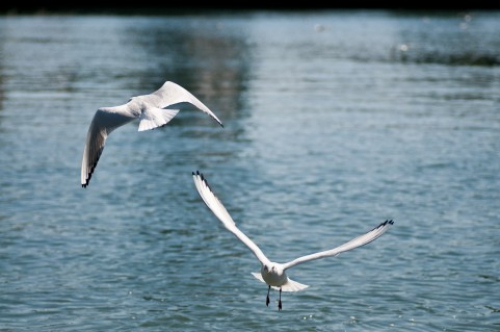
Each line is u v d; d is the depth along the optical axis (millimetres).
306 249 16281
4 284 14258
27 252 15891
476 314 13219
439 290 14180
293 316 13164
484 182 21375
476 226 17734
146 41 70562
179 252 16094
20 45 63312
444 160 23703
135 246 16406
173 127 29266
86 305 13492
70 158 23641
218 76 44312
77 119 29906
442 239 16875
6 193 20016
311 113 31875
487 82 42000
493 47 64562
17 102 33938
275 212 18672
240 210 18828
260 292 14156
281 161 23609
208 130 28547
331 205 19234
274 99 35719
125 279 14633
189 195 20266
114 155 24641
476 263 15500
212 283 14539
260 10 131250
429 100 35312
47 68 46812
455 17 114312
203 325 12867
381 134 27469
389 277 14805
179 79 42656
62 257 15656
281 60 54188
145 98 5887
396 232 17344
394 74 45625
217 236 17156
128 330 12617
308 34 81625
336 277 14836
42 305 13445
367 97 36219
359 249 16344
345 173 22188
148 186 21016
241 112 32281
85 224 17766
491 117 30812
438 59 54969
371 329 12664
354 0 141125
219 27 92062
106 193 20266
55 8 123000
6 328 12578
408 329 12656
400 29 88875
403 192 20344
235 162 23562
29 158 23547
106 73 44812
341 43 69562
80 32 80312
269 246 16438
